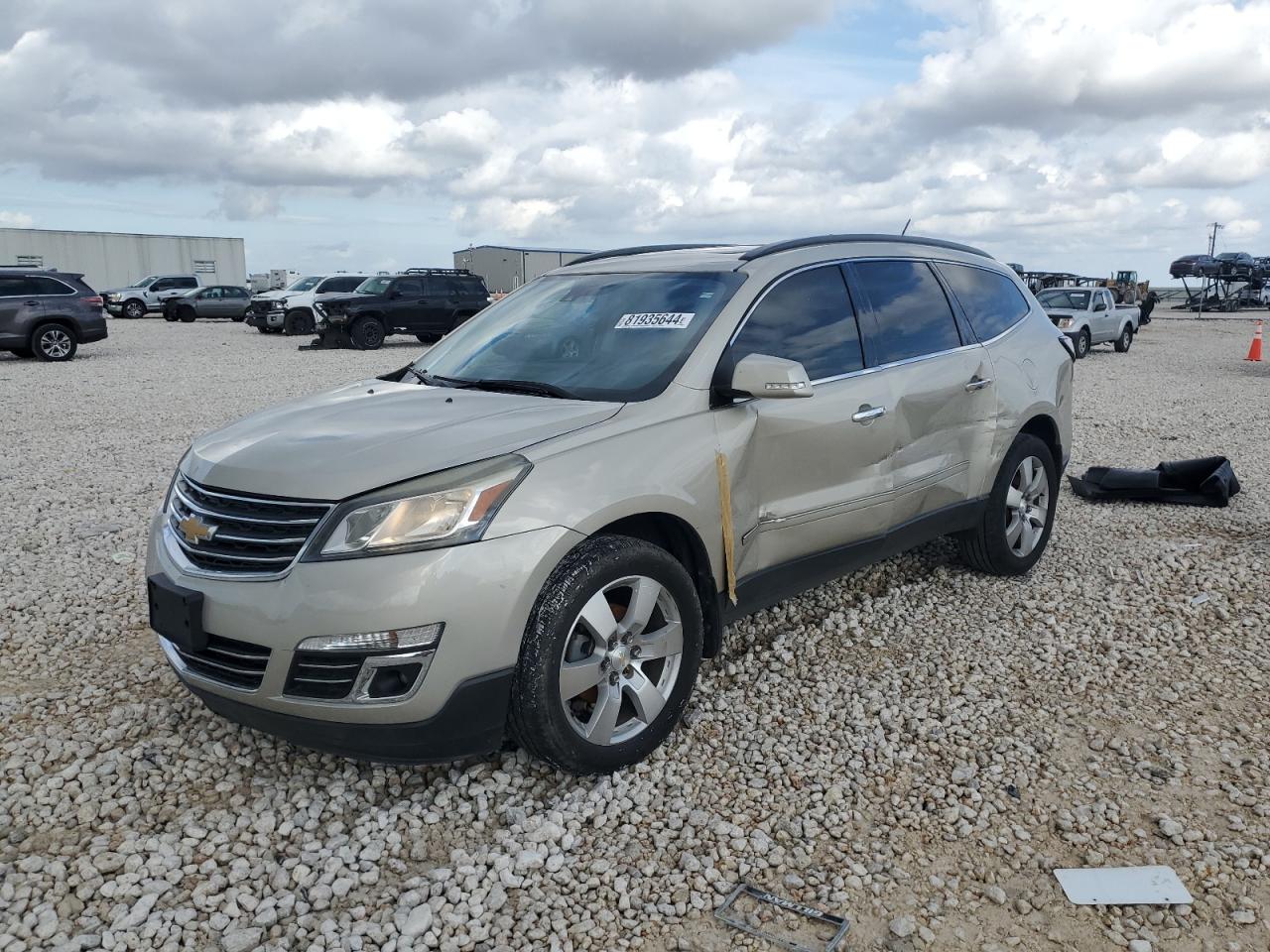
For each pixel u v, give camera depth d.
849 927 2.59
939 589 5.17
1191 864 2.85
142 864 2.83
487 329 4.38
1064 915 2.64
